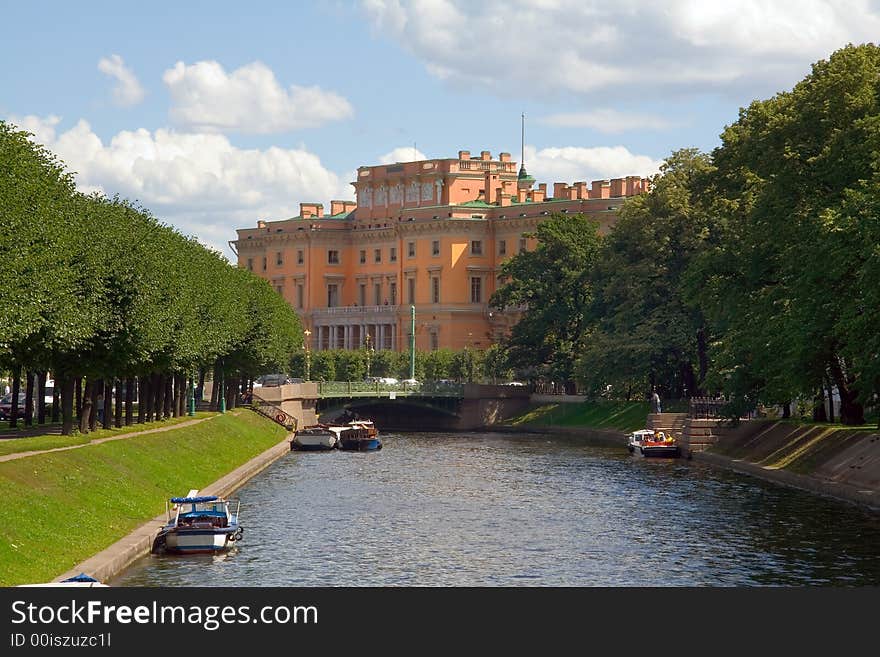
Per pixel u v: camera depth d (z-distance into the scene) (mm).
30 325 67500
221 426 122688
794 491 89312
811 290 82812
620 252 150875
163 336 93188
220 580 58312
